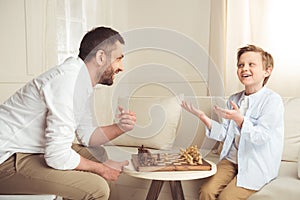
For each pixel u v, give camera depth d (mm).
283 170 1798
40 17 2449
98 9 2914
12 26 2311
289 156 1978
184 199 1780
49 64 2480
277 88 2383
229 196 1575
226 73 2564
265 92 1825
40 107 1438
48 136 1389
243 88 2537
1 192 1465
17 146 1461
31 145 1474
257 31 2416
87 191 1413
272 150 1684
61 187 1407
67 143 1408
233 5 2527
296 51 2314
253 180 1608
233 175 1734
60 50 2545
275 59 2373
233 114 1650
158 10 2973
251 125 1645
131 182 1902
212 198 1628
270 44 2381
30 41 2402
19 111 1450
